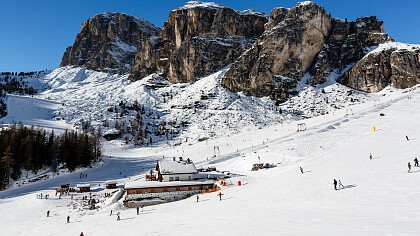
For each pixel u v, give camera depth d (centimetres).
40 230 5272
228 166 10362
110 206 6738
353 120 13550
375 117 13175
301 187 5138
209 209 4831
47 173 11062
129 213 5781
